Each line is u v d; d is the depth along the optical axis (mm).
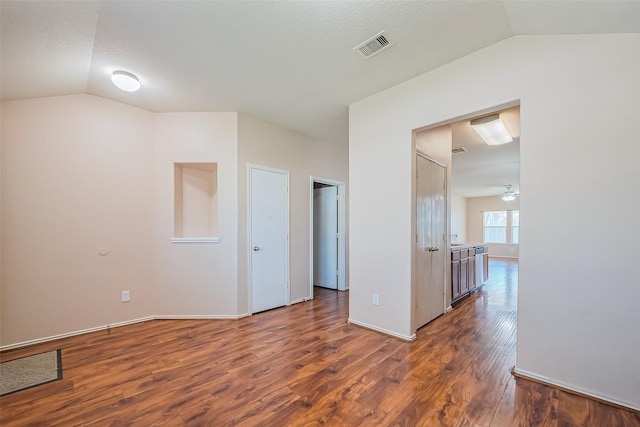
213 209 3889
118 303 3166
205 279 3459
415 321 2908
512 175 7105
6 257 2586
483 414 1654
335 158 4859
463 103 2369
